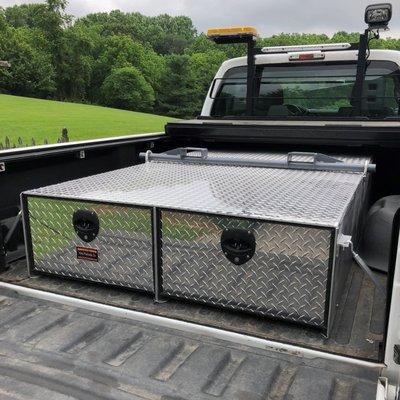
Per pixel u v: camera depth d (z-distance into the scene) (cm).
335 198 202
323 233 166
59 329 194
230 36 379
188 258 190
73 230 210
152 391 159
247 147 350
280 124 323
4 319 202
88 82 8156
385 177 325
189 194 211
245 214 177
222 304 189
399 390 145
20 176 262
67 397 159
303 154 275
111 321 200
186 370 168
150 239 194
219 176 255
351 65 379
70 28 8200
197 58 7331
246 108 399
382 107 377
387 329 153
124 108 7844
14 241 255
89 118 3903
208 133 335
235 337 178
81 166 305
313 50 385
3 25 7288
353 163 275
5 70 6800
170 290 197
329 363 169
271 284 179
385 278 227
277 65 400
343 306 202
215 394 156
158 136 362
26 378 168
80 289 216
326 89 392
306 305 175
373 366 159
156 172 269
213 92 431
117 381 164
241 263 181
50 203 212
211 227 183
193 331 185
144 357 175
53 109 4534
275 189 221
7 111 4006
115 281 207
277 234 173
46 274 223
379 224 234
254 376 164
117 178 252
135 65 8419
